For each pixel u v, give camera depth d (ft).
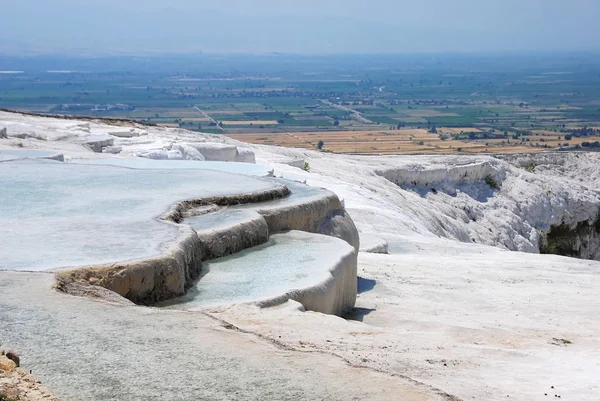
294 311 37.06
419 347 34.65
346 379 25.85
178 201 51.21
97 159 76.02
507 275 67.36
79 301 31.63
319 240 50.96
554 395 28.96
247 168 73.31
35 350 26.58
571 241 181.47
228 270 43.75
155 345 27.76
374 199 122.42
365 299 51.42
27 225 44.19
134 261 37.06
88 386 24.30
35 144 86.22
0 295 31.63
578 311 53.72
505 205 171.94
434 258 74.64
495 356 35.27
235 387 24.84
